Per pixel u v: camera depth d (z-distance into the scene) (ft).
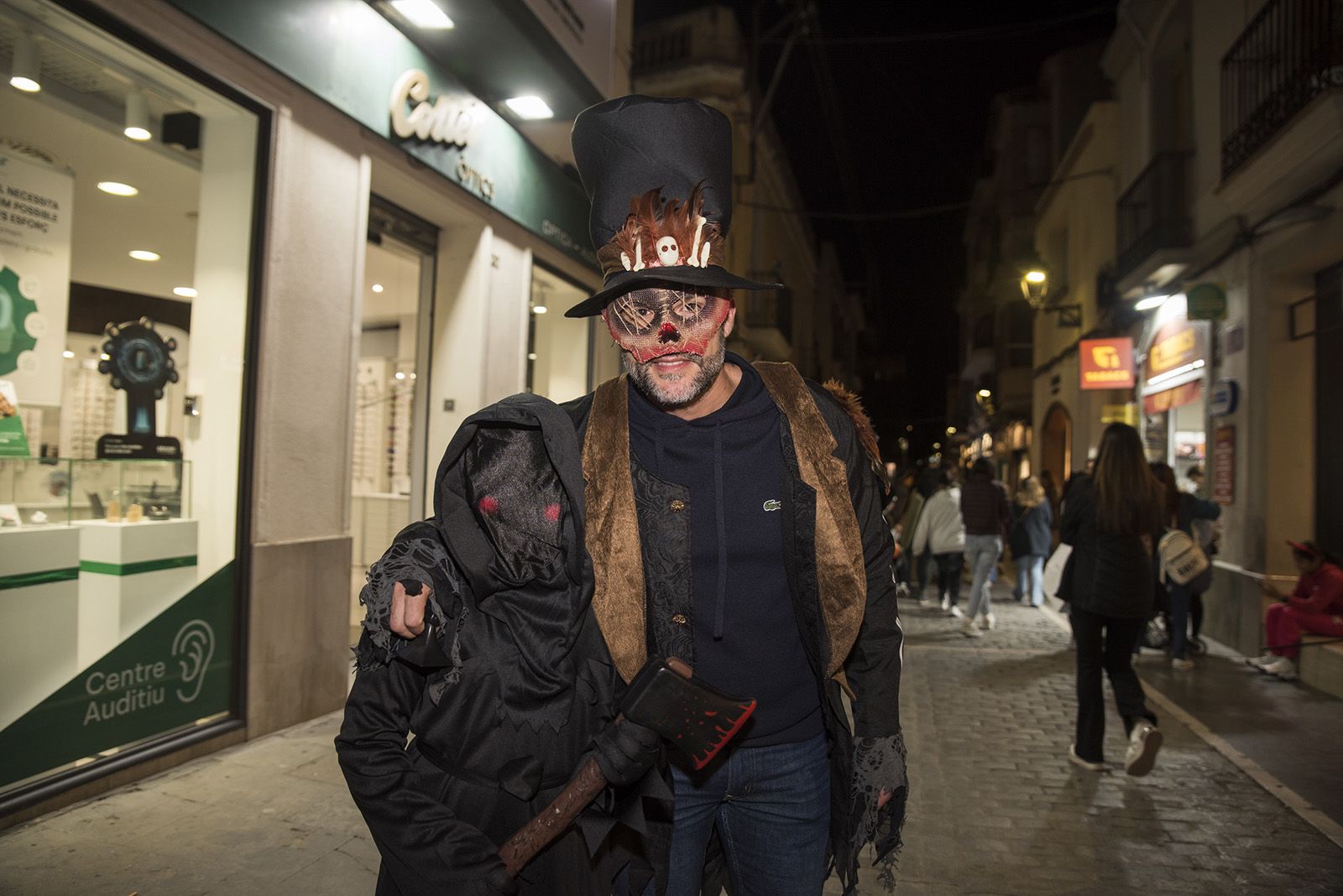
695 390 4.69
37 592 11.05
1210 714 17.81
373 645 4.04
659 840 4.77
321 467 15.75
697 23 50.44
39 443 12.17
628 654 4.56
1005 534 35.14
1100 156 44.29
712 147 4.90
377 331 24.71
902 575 39.34
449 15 17.87
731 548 4.84
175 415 14.20
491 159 22.17
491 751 4.14
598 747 4.23
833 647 4.96
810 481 4.88
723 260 4.94
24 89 11.82
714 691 4.20
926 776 13.82
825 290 109.29
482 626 4.21
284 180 14.69
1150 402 36.11
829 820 5.41
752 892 5.39
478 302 22.26
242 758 13.14
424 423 22.63
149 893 9.07
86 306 13.15
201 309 14.38
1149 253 31.04
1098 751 14.05
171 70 12.69
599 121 4.84
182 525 13.16
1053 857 10.84
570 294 29.73
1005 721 17.02
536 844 4.07
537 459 4.36
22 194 11.85
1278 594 23.15
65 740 11.40
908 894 9.85
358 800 4.03
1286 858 10.89
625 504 4.69
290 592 14.79
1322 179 21.63
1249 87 25.32
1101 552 13.43
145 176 13.89
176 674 12.96
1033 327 68.64
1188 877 10.36
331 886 9.39
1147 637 23.98
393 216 20.70
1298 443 23.81
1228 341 26.84
